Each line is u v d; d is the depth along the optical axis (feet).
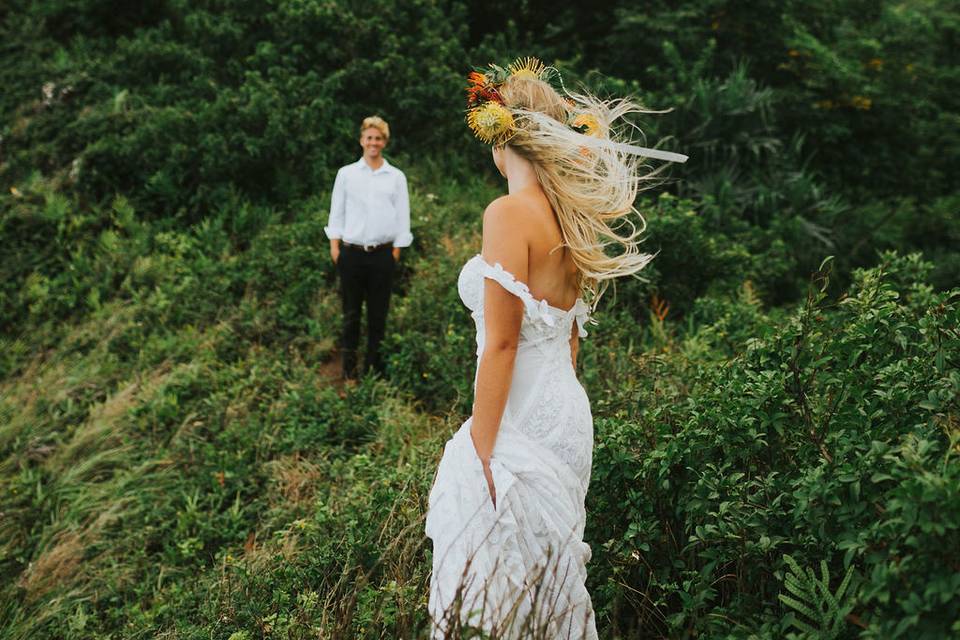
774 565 7.27
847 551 6.29
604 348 15.40
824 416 7.91
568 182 7.22
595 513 9.02
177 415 16.65
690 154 27.86
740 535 7.26
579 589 7.19
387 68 26.16
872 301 8.48
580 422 7.33
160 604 11.99
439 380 16.43
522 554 6.98
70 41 29.32
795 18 34.04
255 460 15.15
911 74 34.35
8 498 15.15
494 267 6.70
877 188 32.96
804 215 27.53
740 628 6.75
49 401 17.69
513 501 6.92
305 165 24.39
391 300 20.20
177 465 15.43
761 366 8.80
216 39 27.27
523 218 6.85
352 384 17.11
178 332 19.27
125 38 28.19
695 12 30.91
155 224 23.09
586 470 7.55
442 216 22.94
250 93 24.57
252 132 24.32
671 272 20.17
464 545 7.04
